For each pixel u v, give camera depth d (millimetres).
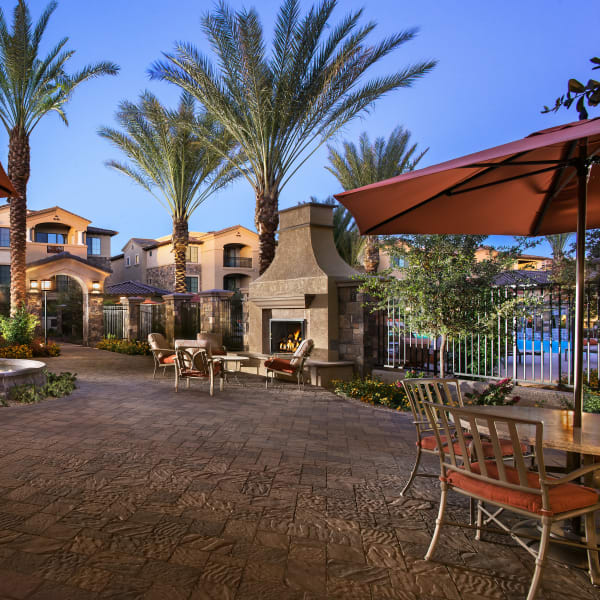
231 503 3686
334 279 10070
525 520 3439
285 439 5609
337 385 9203
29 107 15742
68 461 4605
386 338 9883
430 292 7316
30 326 15844
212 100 12812
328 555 2934
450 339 7648
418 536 3227
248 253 37719
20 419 6293
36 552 2865
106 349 18422
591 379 7301
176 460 4703
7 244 27469
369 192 3240
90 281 20734
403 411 7332
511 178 3342
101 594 2455
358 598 2496
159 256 36781
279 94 12375
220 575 2672
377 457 4965
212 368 8500
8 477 4141
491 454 3545
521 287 7316
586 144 3029
